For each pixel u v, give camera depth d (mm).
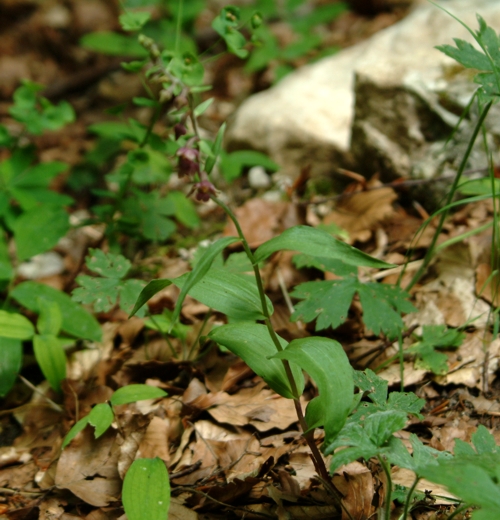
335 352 1491
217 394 1685
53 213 1845
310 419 1534
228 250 1899
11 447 1712
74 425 1672
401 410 1522
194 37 3467
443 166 1893
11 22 3980
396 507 1551
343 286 1688
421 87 1910
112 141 2779
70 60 3838
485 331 1705
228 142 2354
